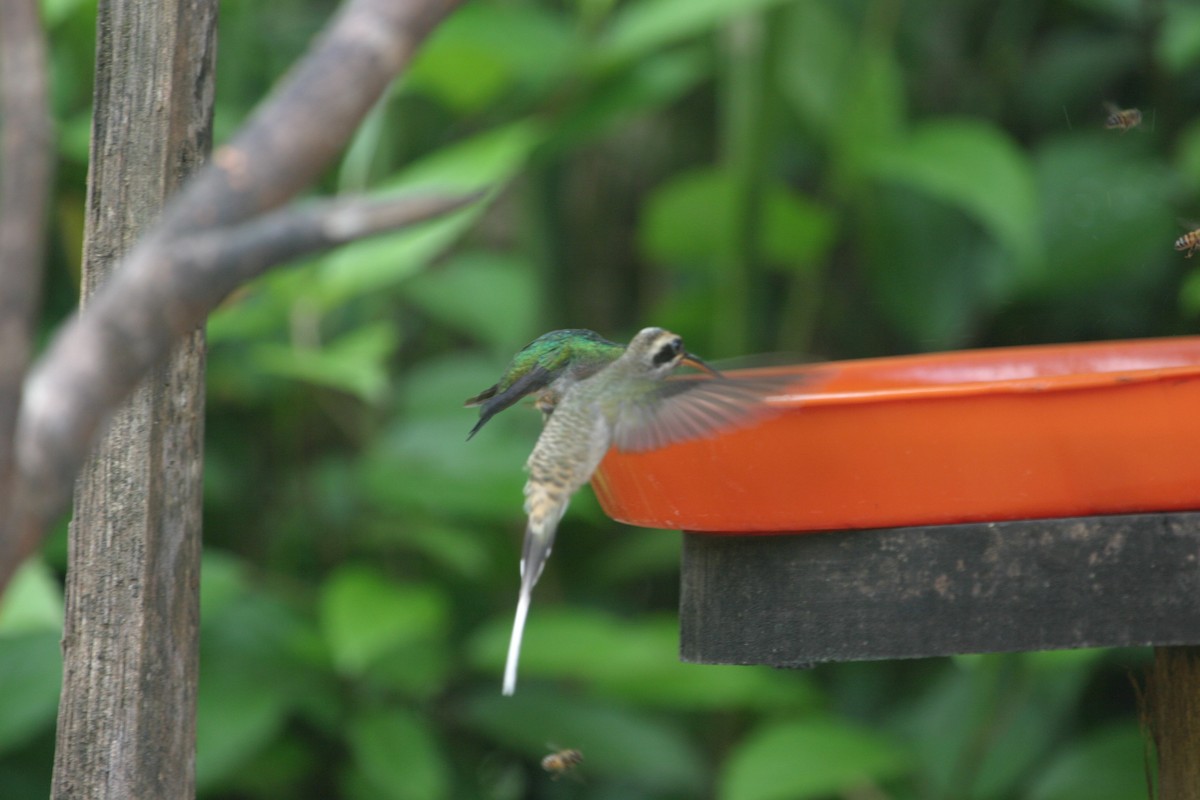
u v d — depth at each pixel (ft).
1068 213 29.35
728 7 25.16
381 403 28.58
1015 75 33.55
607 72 27.04
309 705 24.57
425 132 32.17
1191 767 12.73
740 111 27.96
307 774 27.09
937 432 11.02
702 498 11.51
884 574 11.55
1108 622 11.24
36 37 5.66
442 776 25.35
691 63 27.89
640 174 35.37
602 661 24.91
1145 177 29.27
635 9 30.91
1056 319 31.40
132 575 11.48
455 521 27.89
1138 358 15.10
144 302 5.56
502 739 26.78
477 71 27.04
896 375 14.82
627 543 29.84
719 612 12.30
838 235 31.01
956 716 26.53
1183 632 11.21
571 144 27.99
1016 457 11.01
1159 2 29.32
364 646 22.70
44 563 23.93
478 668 27.02
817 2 29.78
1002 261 30.07
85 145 24.99
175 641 11.66
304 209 5.64
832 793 26.91
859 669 29.78
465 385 28.43
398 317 33.65
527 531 13.16
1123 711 28.43
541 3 33.22
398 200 5.69
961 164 26.35
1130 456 10.96
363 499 27.35
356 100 5.93
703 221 29.55
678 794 28.81
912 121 33.99
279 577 27.50
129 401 11.46
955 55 34.50
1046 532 11.26
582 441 13.46
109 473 11.50
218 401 28.94
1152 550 11.27
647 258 32.27
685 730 29.73
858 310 34.27
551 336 14.90
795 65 29.45
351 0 6.11
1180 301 29.50
